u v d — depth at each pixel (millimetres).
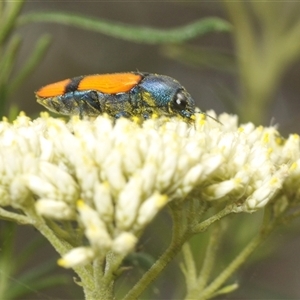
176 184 88
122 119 91
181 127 94
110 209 85
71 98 98
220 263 116
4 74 109
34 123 97
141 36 117
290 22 135
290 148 98
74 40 195
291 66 186
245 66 130
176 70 193
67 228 90
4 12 110
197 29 120
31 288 110
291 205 98
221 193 90
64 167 90
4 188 89
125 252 84
